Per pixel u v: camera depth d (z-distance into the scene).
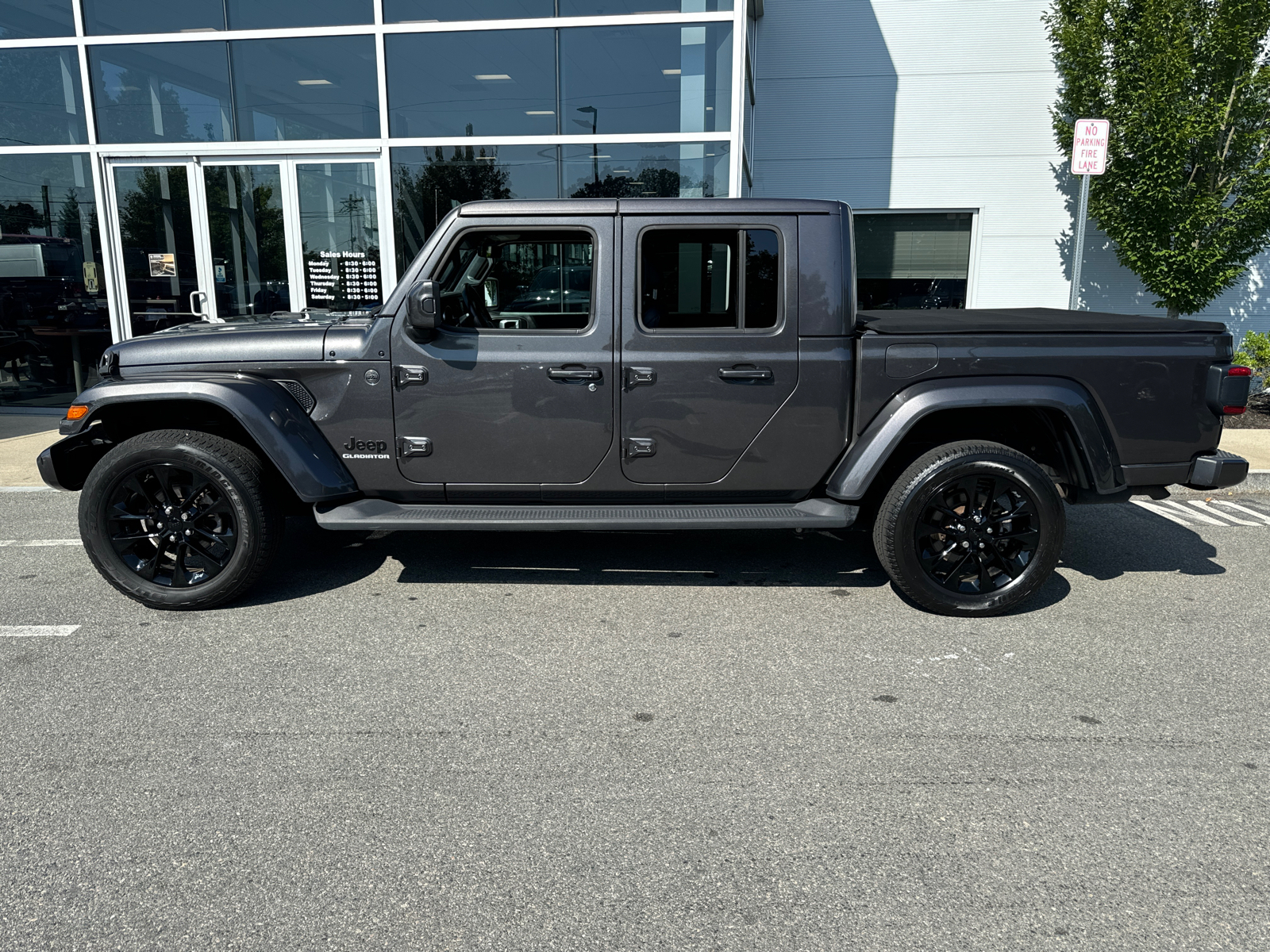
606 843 2.47
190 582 4.23
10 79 9.50
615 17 8.62
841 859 2.40
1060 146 10.36
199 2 9.16
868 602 4.41
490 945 2.07
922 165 10.72
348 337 4.16
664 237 4.04
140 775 2.80
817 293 4.06
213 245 9.56
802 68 10.66
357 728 3.12
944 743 3.04
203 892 2.26
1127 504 6.48
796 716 3.23
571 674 3.57
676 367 4.08
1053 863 2.38
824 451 4.19
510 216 4.05
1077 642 3.92
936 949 2.06
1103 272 10.77
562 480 4.23
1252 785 2.77
